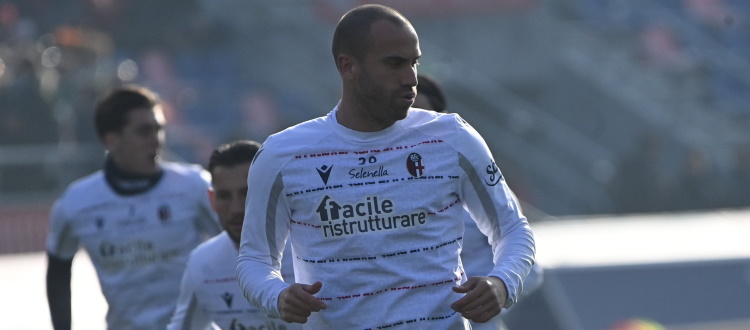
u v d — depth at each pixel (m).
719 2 83.94
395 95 10.16
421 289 10.41
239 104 71.81
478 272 15.28
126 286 17.48
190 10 74.06
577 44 79.25
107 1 70.06
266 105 72.44
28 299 34.94
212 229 17.88
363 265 10.37
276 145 10.61
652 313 29.03
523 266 10.62
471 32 79.25
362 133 10.49
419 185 10.45
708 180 60.94
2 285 37.69
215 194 13.90
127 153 17.45
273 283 10.58
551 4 81.06
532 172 71.38
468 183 10.74
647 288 29.61
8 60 53.12
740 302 29.59
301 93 74.88
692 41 81.31
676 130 74.06
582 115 77.62
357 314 10.40
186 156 66.44
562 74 78.81
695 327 28.84
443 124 10.65
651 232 46.81
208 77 72.94
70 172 46.34
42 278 39.25
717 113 75.69
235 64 74.19
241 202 13.62
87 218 17.50
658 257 32.69
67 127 48.44
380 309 10.37
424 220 10.43
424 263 10.42
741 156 68.81
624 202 60.59
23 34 60.31
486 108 74.06
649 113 74.81
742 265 30.44
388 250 10.36
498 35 79.25
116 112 17.16
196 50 73.50
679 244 41.16
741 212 58.12
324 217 10.42
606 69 77.81
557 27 79.81
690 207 60.19
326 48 76.94
